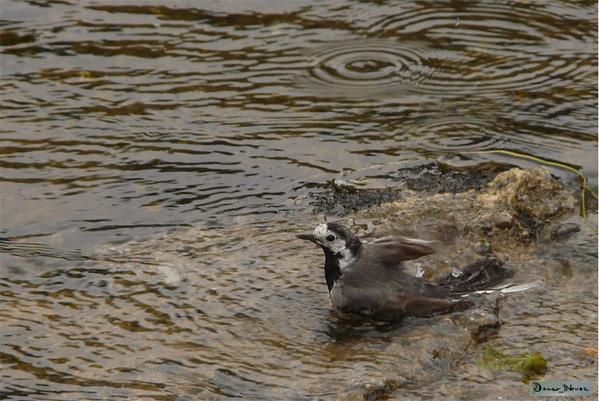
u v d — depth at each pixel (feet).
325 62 61.00
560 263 43.68
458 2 67.31
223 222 46.98
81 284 42.34
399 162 51.75
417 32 64.18
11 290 42.04
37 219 47.37
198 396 35.63
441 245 44.04
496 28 64.59
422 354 37.73
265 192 49.39
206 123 55.06
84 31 63.62
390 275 40.09
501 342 38.88
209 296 41.27
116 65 60.34
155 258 44.06
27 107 56.24
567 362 37.83
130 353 37.96
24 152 52.44
